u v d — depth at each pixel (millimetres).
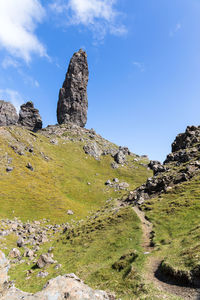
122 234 42938
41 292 12188
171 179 75625
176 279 18500
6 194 93812
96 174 175750
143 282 20219
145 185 89938
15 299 12117
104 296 13570
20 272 38250
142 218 49844
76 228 61531
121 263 27781
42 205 95750
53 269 36562
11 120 195875
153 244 32250
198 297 14531
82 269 32250
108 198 132375
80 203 117562
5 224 68062
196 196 49844
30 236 62688
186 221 37406
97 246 41625
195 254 20359
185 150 103375
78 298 11734
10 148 140125
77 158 196000
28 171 127000
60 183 136750
